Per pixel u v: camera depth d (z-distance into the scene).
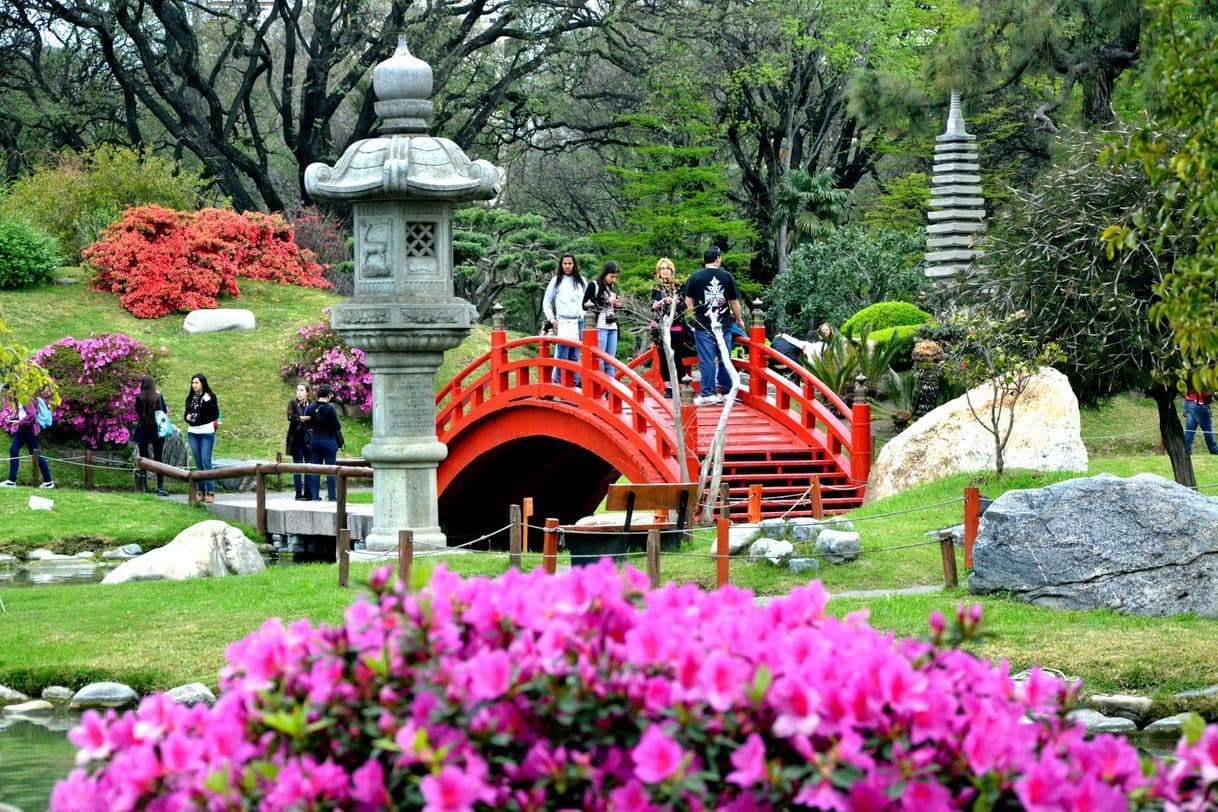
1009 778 5.15
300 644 5.74
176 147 56.09
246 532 25.41
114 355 32.72
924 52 51.03
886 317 37.06
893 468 21.06
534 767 5.18
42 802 9.92
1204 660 12.24
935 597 15.02
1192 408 24.81
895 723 5.18
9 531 24.50
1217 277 10.48
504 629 5.60
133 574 19.36
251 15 53.12
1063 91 33.09
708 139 53.84
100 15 48.81
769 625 5.71
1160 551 14.11
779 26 49.53
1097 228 19.75
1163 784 5.38
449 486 24.95
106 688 12.99
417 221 18.55
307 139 53.03
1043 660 12.40
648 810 5.02
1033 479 19.55
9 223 40.22
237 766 5.29
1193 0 27.25
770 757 5.23
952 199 34.91
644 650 5.34
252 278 42.59
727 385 23.89
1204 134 10.27
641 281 47.59
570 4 50.12
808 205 51.97
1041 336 20.30
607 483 27.38
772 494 21.36
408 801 5.18
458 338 18.83
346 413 36.56
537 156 66.06
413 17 49.97
